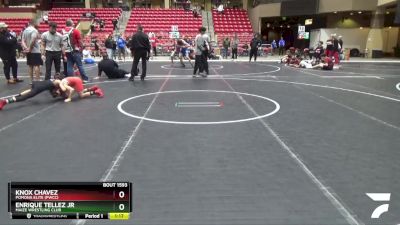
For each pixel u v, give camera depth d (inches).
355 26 1180.5
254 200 144.4
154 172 172.4
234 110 309.3
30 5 1333.7
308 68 729.6
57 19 1230.9
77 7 1454.2
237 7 1498.5
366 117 287.3
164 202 142.9
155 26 1226.0
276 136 231.8
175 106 324.5
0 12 1214.3
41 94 382.0
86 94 365.1
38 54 457.4
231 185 158.1
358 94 403.2
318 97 379.6
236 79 531.2
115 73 516.7
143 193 150.3
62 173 170.6
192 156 194.2
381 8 1059.9
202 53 558.6
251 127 253.8
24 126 256.2
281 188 155.0
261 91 416.2
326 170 175.0
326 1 1089.4
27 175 168.4
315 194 149.5
